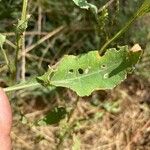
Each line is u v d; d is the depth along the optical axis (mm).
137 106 549
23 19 212
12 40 471
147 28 519
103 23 218
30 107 519
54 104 521
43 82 204
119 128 541
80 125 520
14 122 463
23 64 466
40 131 488
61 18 523
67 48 539
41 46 525
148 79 549
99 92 537
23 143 486
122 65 196
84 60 199
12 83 242
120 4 482
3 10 352
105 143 532
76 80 200
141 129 541
